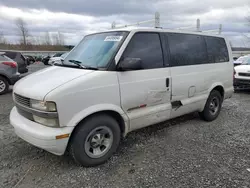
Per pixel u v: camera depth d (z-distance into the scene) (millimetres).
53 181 2711
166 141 3834
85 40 3945
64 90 2615
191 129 4387
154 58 3514
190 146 3637
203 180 2695
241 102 6777
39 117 2727
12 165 3061
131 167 3010
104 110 2955
